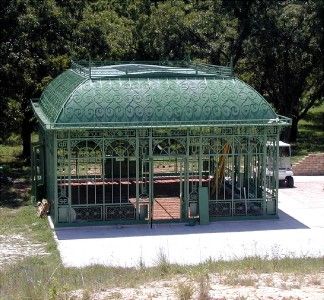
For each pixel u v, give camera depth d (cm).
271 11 4678
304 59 4762
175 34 4559
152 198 2884
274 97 4984
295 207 3231
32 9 3881
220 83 2966
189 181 3222
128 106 2848
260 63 4828
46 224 2925
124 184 3303
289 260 2281
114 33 4525
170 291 1808
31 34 3919
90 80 2889
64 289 1775
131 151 2944
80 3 4194
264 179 2978
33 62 3806
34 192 3356
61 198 2847
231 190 3069
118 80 2914
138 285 1908
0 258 2461
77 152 2888
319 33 4666
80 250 2572
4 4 3612
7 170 4159
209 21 4603
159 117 2856
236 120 2898
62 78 3362
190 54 4566
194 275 2016
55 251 2552
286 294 1741
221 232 2812
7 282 1933
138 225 2897
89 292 1783
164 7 4591
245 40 4694
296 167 3988
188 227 2886
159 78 2958
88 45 4172
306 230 2839
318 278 1941
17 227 2906
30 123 4359
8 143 5103
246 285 1861
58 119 2798
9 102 3906
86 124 2805
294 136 5172
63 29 4028
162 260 2298
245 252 2508
